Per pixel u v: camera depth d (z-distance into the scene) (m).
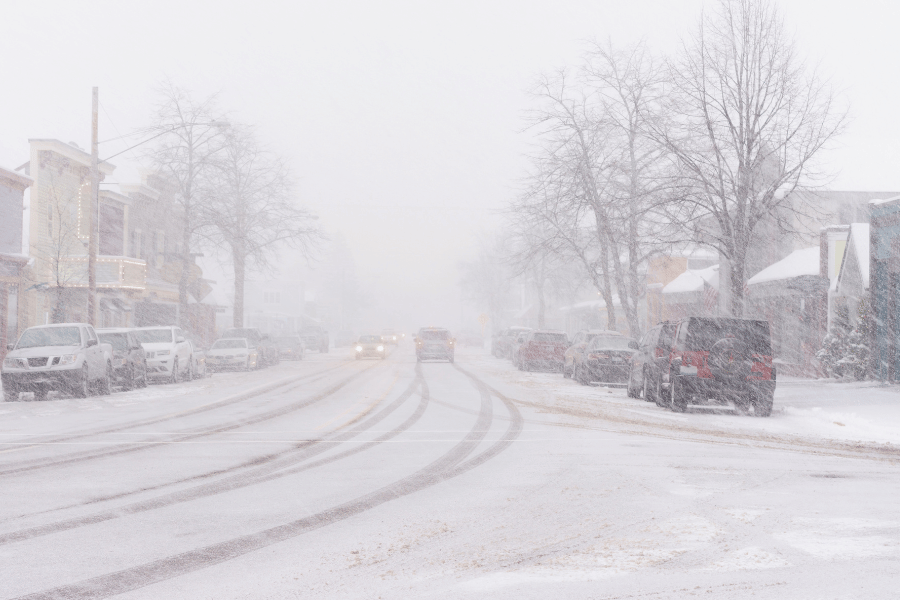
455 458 11.48
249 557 6.30
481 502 8.35
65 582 5.67
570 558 6.15
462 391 24.97
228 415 17.98
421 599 5.21
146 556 6.34
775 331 37.84
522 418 17.23
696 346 18.69
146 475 10.13
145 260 46.25
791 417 18.48
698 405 21.41
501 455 11.77
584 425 15.95
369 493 8.90
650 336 22.56
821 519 7.43
